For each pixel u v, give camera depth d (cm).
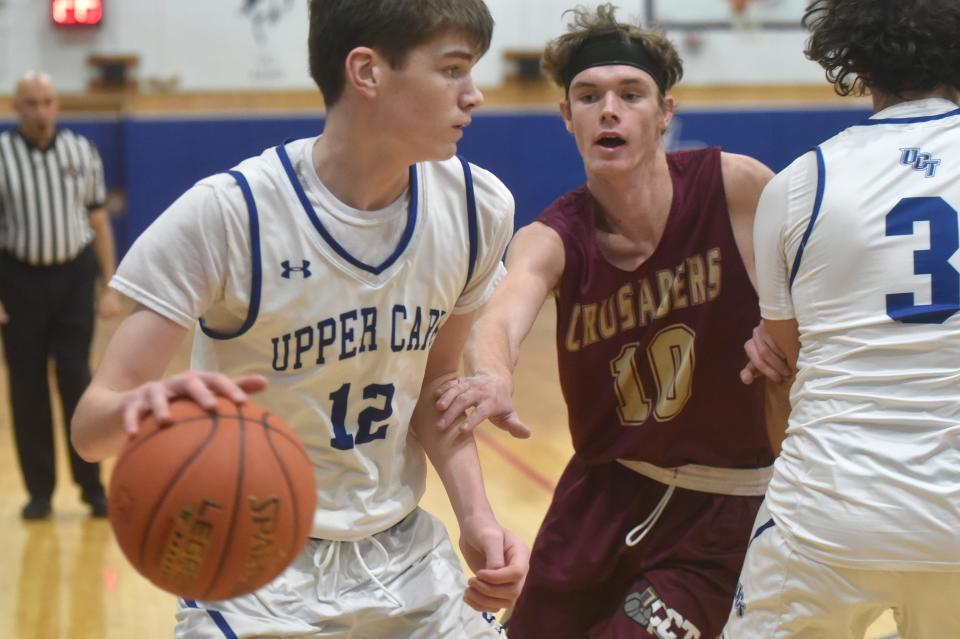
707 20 2658
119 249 2466
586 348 628
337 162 455
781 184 511
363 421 482
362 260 459
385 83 434
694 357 612
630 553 643
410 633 499
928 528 453
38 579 1031
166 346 438
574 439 653
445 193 484
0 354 2097
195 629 464
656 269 610
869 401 472
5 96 2439
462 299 511
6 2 2425
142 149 2436
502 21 2584
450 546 530
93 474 1209
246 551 374
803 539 479
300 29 2512
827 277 489
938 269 471
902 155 489
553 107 2594
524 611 656
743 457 625
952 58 501
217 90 2506
